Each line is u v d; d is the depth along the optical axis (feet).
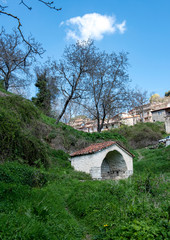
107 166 56.95
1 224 12.91
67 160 57.88
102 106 99.71
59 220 17.71
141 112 186.39
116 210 20.21
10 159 32.68
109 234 15.60
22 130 40.96
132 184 28.76
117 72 95.66
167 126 147.64
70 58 86.43
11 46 69.46
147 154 92.12
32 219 15.01
